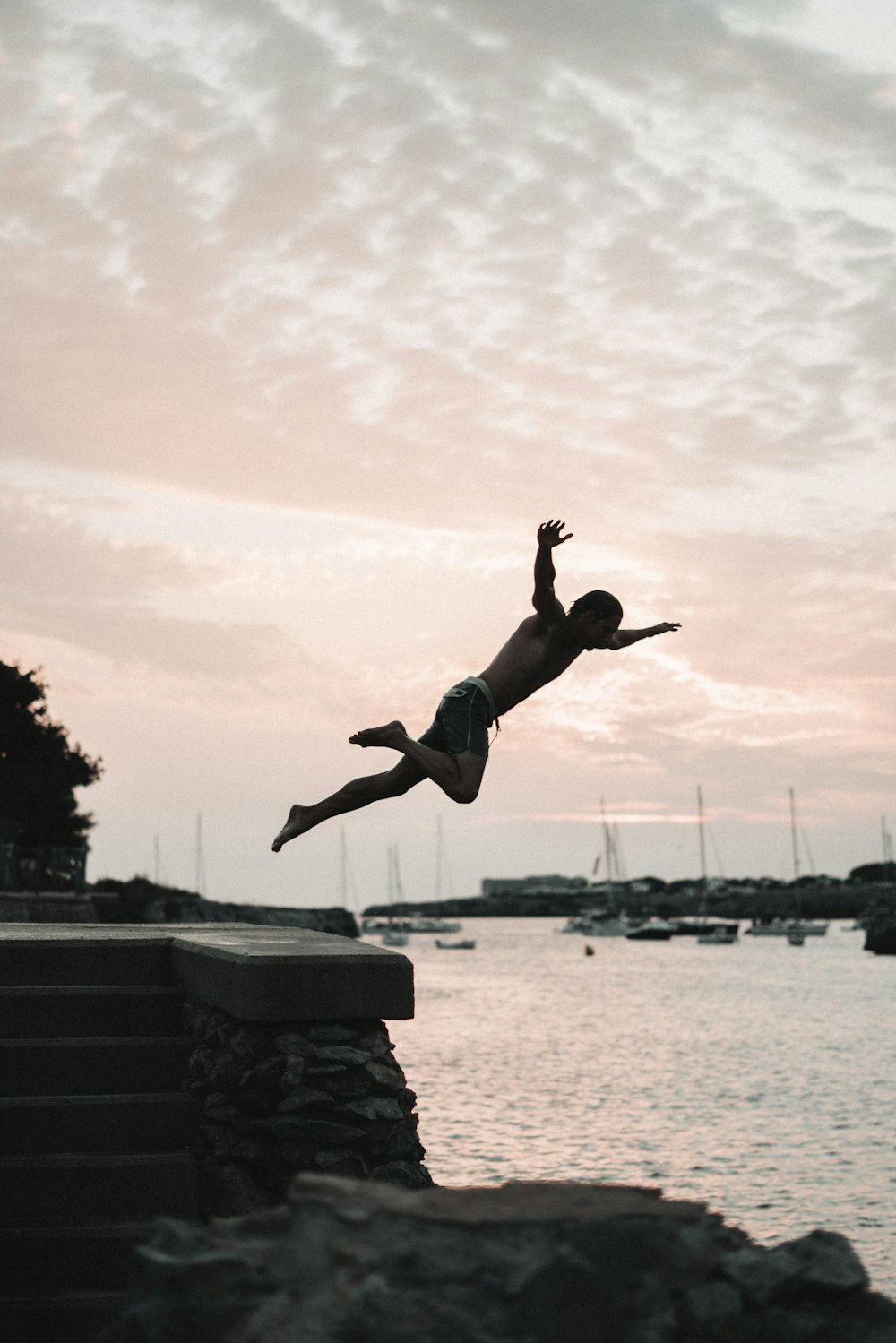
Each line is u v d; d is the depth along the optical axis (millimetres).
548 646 6371
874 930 133625
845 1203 19922
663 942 181750
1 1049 7332
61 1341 5816
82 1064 7441
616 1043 46938
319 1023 6785
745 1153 24047
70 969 8297
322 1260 3219
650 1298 3291
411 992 6789
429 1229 3311
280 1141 6547
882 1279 15547
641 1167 22719
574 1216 3377
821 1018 58656
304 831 6457
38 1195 6512
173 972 8367
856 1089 33812
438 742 6598
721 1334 3270
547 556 6094
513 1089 33375
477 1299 3160
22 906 36938
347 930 90875
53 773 62812
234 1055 6805
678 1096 32281
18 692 64062
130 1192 6605
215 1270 3240
